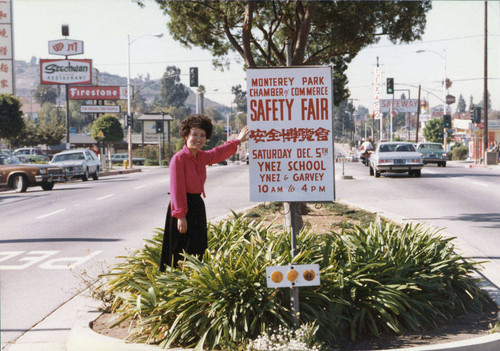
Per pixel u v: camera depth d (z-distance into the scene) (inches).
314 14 588.4
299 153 222.4
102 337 222.1
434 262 275.0
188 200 246.8
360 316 232.4
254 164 222.4
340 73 721.0
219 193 880.9
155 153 3518.7
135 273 267.4
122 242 474.6
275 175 222.4
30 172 1071.0
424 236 293.9
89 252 431.8
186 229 242.7
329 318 225.3
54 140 2829.7
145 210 703.7
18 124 1897.1
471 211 626.8
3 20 2156.7
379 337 229.5
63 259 407.8
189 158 243.0
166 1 633.6
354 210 593.6
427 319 242.8
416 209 647.1
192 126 240.4
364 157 1784.0
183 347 214.7
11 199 914.7
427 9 589.3
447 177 1150.3
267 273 213.6
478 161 2026.3
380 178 1138.0
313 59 652.1
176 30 665.0
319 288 236.2
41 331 249.6
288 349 197.3
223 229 300.2
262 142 222.4
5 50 2176.4
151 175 1581.0
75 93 2815.0
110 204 781.9
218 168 1862.7
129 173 1850.4
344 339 225.8
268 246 262.7
